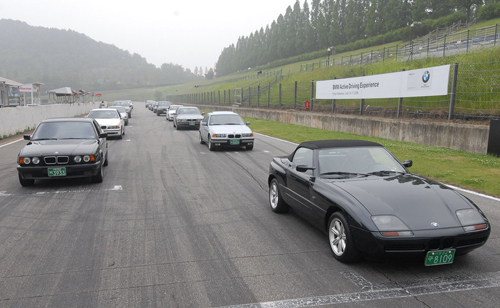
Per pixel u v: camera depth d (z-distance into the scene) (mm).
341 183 4543
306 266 4117
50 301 3410
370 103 19734
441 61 18875
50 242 4910
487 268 3982
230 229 5395
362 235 3779
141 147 14758
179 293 3551
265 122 27328
